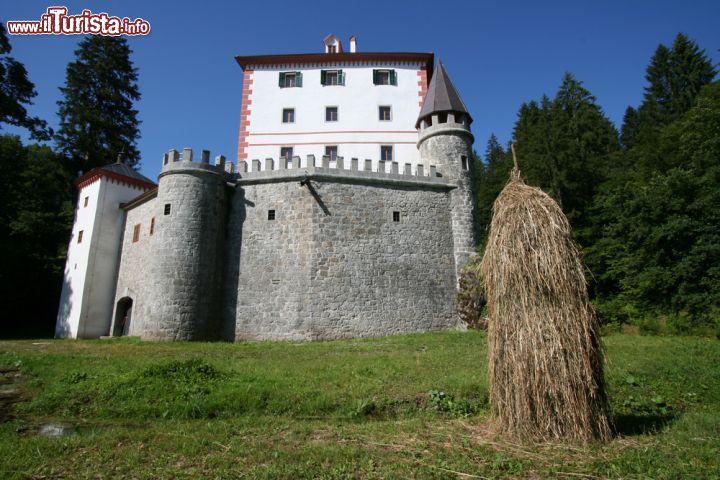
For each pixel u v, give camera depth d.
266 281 23.12
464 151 26.69
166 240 22.23
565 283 6.56
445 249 24.98
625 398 9.10
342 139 29.25
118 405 8.95
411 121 29.81
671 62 44.88
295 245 23.31
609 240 28.25
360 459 5.67
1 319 34.16
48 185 38.31
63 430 7.64
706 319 21.22
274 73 30.80
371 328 22.75
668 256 23.67
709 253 21.77
